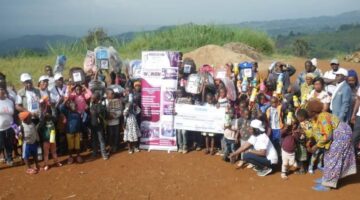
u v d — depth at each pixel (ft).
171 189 23.68
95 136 28.58
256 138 25.18
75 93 28.19
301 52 125.90
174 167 26.91
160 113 30.04
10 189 23.84
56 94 28.53
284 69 31.37
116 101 29.07
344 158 22.70
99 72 33.22
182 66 30.66
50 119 26.84
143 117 30.27
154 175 25.63
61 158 28.68
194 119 28.86
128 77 34.60
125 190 23.61
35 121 26.91
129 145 29.37
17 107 26.94
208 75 30.09
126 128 29.07
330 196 22.30
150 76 29.96
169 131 30.09
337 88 25.72
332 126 22.95
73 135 27.25
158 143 30.30
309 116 24.56
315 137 23.54
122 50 76.59
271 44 81.41
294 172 25.85
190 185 24.20
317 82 26.48
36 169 26.23
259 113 26.66
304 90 28.45
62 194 23.21
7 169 26.81
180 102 29.25
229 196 22.72
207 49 57.98
